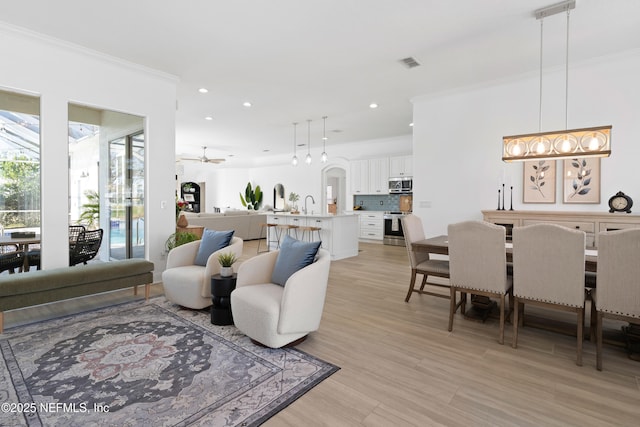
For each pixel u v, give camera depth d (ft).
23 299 9.11
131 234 14.32
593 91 12.75
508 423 5.49
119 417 5.52
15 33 10.52
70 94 11.80
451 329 9.46
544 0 8.96
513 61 12.88
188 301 10.53
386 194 28.91
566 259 7.63
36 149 11.43
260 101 18.11
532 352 8.11
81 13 9.64
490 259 8.73
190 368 7.16
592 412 5.79
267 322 7.74
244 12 9.57
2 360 7.43
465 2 9.06
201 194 47.14
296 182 36.76
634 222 11.27
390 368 7.28
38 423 5.35
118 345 8.25
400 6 9.25
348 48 11.84
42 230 11.28
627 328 8.25
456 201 16.17
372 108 19.45
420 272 11.64
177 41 11.38
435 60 12.82
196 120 22.38
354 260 20.47
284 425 5.40
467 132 15.79
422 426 5.41
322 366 7.32
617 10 9.41
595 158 12.76
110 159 13.51
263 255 9.73
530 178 14.20
